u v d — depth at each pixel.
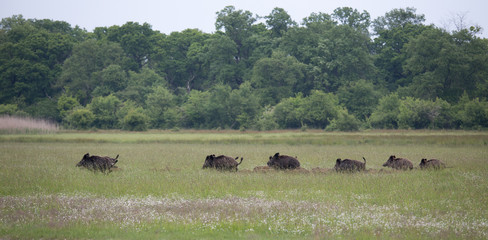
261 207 13.60
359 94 112.56
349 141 50.69
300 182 18.38
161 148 42.28
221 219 12.23
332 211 13.21
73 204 14.11
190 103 117.50
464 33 113.75
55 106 118.19
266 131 94.12
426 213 13.18
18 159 28.84
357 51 119.75
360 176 19.88
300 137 58.66
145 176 20.11
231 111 108.38
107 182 18.19
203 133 85.62
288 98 110.81
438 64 107.94
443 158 29.80
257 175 20.28
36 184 17.59
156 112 108.00
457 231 11.20
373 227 11.56
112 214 12.81
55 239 10.49
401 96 114.50
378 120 100.38
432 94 109.06
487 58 107.25
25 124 78.56
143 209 13.45
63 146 44.59
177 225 11.68
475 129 92.75
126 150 39.09
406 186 17.44
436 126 97.00
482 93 107.56
